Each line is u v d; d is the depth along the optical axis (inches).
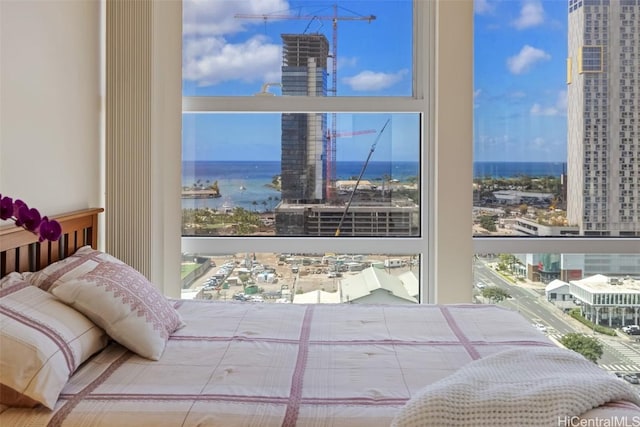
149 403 47.4
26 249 69.2
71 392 49.8
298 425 44.5
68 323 55.6
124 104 98.1
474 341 65.4
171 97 102.0
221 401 48.0
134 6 97.7
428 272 106.0
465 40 99.3
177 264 103.1
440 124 100.1
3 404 46.3
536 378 47.4
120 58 97.7
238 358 59.4
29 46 72.9
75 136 88.0
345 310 80.0
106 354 60.2
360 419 45.2
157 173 101.5
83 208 91.4
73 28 86.7
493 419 41.6
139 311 61.7
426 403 43.1
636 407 43.6
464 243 101.0
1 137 66.4
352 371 55.8
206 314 76.9
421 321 74.2
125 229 99.0
